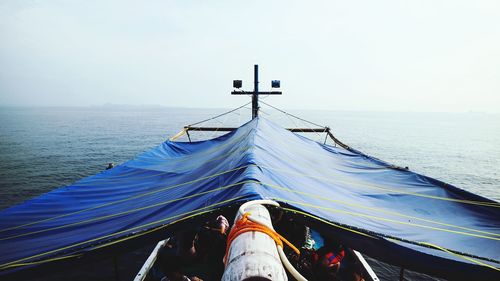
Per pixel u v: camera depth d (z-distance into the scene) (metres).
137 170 9.05
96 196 6.80
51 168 36.62
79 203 6.37
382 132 112.94
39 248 4.12
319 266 6.38
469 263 3.45
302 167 7.20
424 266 3.60
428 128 156.38
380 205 5.98
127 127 107.50
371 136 92.81
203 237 6.65
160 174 8.42
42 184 29.69
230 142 10.33
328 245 6.54
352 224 4.07
